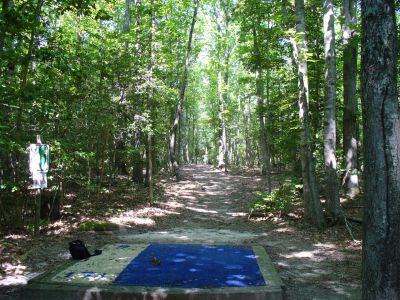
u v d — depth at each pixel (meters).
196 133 57.31
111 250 7.39
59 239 8.59
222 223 11.90
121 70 11.80
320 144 13.27
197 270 5.99
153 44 13.81
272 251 8.05
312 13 14.07
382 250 3.51
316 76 13.71
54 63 8.66
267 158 12.92
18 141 8.05
